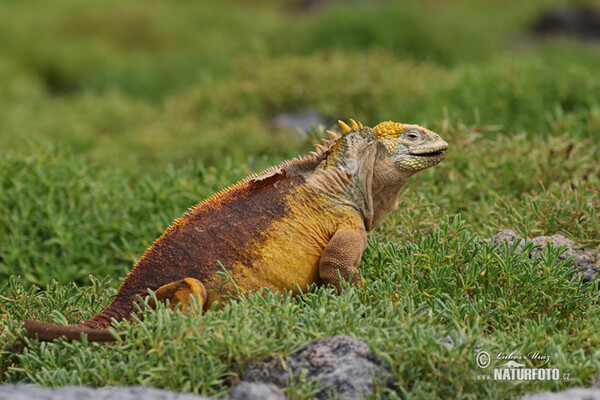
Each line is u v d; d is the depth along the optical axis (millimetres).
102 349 14859
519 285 17141
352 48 55969
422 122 31531
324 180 16891
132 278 16391
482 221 22094
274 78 42750
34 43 71000
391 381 14039
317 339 14555
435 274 16922
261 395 13430
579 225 19984
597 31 81375
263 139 35125
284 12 93125
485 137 30281
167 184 25703
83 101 51906
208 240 16375
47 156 27875
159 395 13172
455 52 58000
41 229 24781
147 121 46219
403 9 63250
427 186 24359
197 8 88688
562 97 33469
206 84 46562
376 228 21078
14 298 18375
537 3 85625
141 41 77375
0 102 55594
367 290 16516
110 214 25000
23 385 14000
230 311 15523
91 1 86062
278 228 16438
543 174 24438
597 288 17750
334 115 40281
